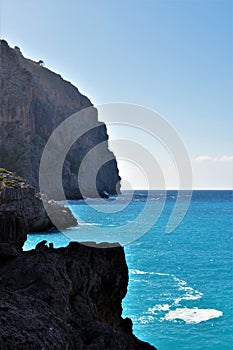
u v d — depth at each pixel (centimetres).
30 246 4772
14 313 718
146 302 2711
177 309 2555
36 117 14562
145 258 4597
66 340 720
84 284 1332
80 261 1407
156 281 3384
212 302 2727
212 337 2092
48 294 995
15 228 2564
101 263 1494
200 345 1991
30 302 823
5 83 12988
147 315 2431
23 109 12962
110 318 1508
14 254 1227
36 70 15275
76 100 16800
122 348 878
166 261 4406
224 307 2609
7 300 789
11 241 2480
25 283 1047
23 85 13262
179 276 3612
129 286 3181
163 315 2434
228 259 4581
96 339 849
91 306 1224
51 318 775
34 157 12838
